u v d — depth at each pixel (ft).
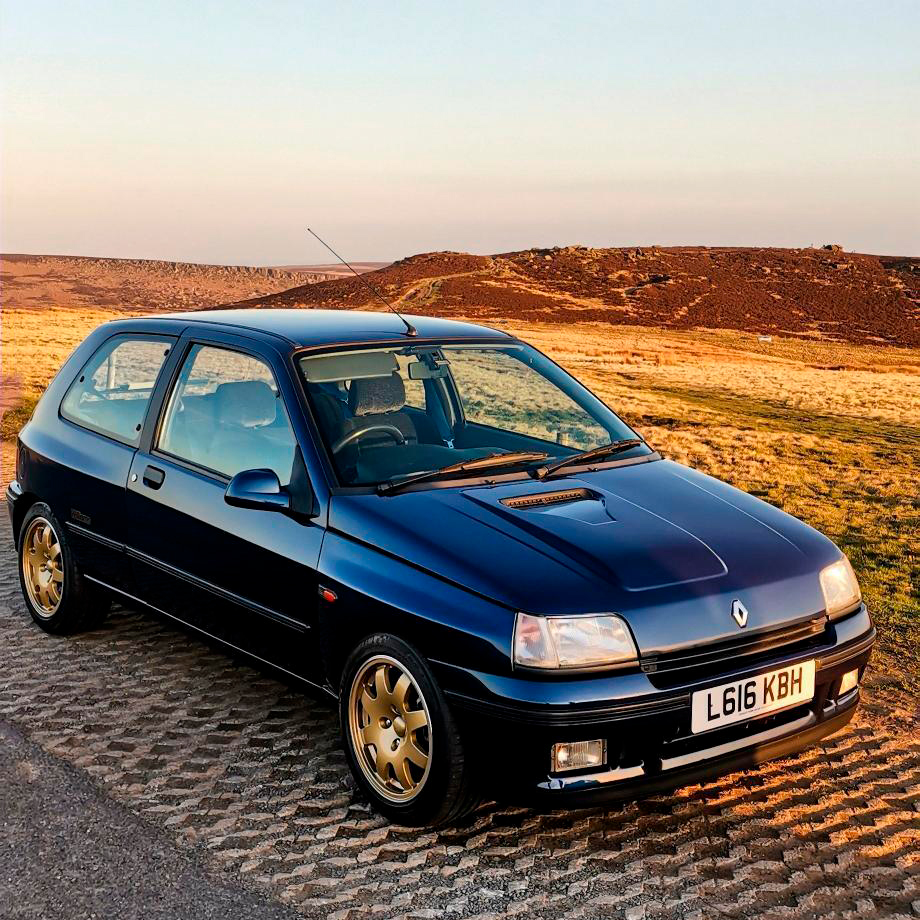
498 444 14.66
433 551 11.16
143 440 15.42
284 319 15.94
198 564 14.06
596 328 449.06
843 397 119.85
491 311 545.44
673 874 10.56
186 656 16.84
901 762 13.35
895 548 28.35
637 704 10.18
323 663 12.35
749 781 12.75
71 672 16.08
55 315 215.10
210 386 14.67
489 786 10.61
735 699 10.76
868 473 46.75
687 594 10.85
